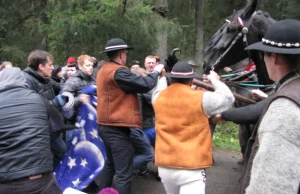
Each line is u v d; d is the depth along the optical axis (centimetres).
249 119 241
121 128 355
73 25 729
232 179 511
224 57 398
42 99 275
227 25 407
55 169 411
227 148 695
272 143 148
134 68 454
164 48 869
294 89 157
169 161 298
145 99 456
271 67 170
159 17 824
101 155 408
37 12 1234
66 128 302
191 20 1720
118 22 741
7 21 1220
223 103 281
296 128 146
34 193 248
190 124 294
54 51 815
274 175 146
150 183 482
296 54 160
